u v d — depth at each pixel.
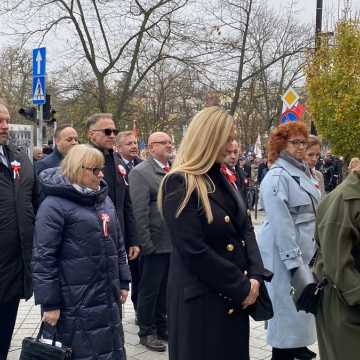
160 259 4.86
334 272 2.69
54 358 3.06
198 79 19.92
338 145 19.81
